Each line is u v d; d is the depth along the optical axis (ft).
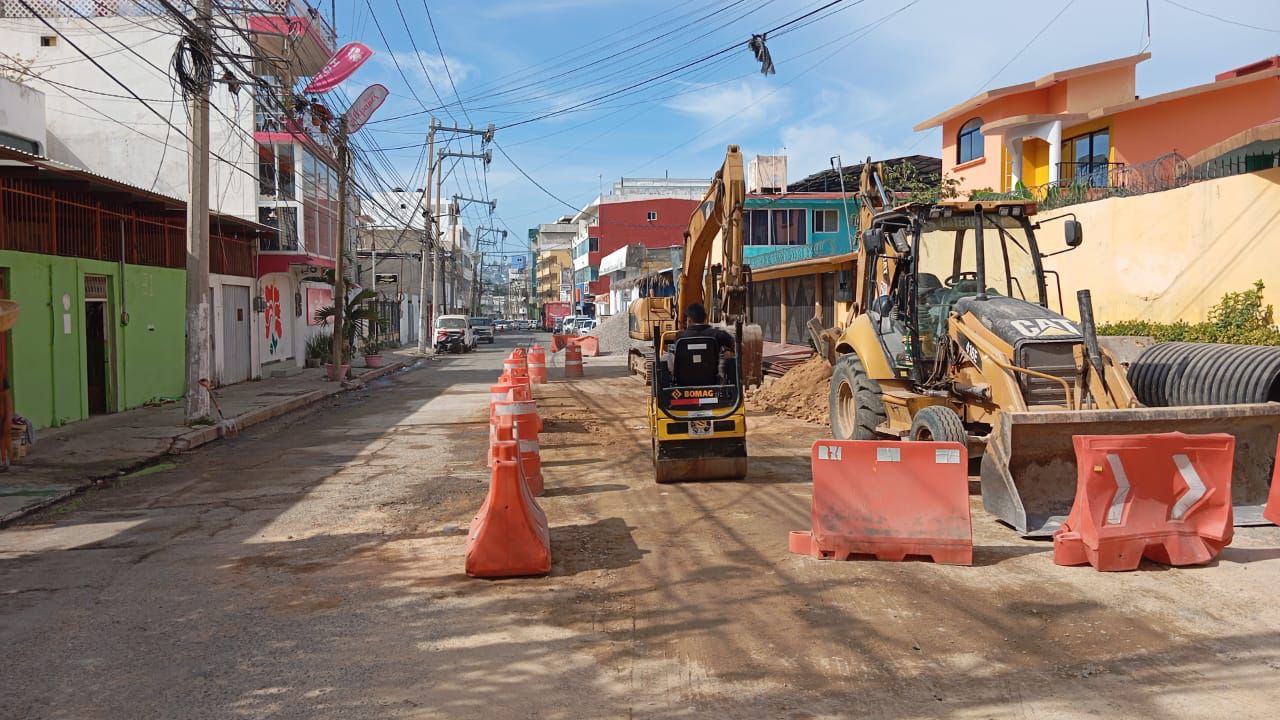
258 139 86.89
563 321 233.35
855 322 37.35
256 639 17.81
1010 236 32.73
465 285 310.65
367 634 18.02
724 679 15.58
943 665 16.03
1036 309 28.50
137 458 39.78
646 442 44.16
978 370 28.19
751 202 120.88
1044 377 26.02
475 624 18.51
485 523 21.80
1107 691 14.85
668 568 22.27
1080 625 17.88
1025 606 19.04
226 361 78.43
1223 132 68.54
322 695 15.16
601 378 89.30
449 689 15.35
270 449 44.37
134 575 22.45
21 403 46.06
